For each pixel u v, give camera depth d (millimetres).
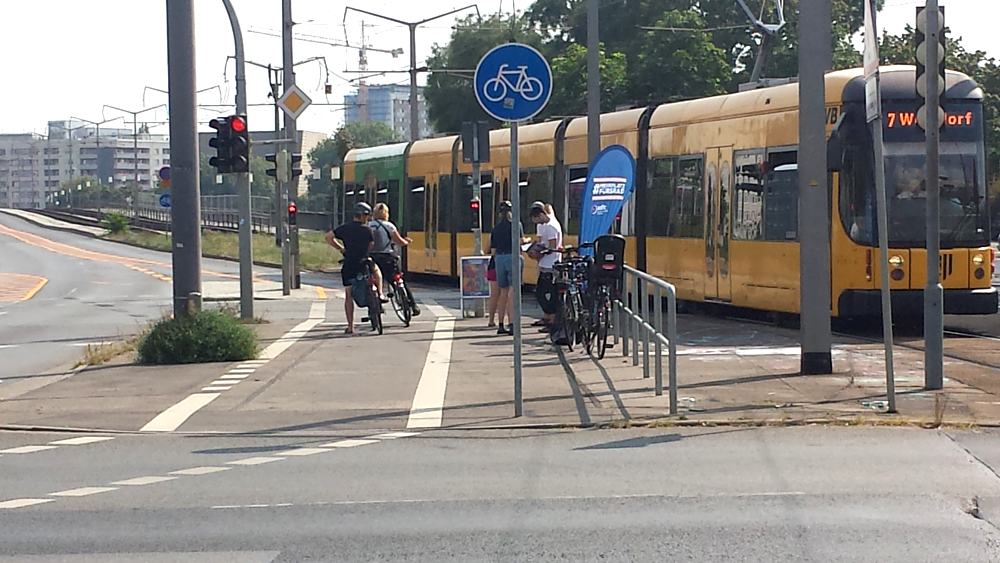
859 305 16719
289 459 9016
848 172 16812
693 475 8156
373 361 14625
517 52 10289
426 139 32812
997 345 15703
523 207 26922
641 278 12664
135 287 34000
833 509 7145
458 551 6387
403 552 6387
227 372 13852
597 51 22047
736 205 19297
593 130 22094
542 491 7781
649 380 12531
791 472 8180
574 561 6152
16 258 53406
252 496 7793
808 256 12586
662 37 50156
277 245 51469
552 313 16766
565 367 13789
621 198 15828
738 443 9250
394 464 8750
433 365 14172
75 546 6602
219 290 29922
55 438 10055
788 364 13539
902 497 7426
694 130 20656
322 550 6453
